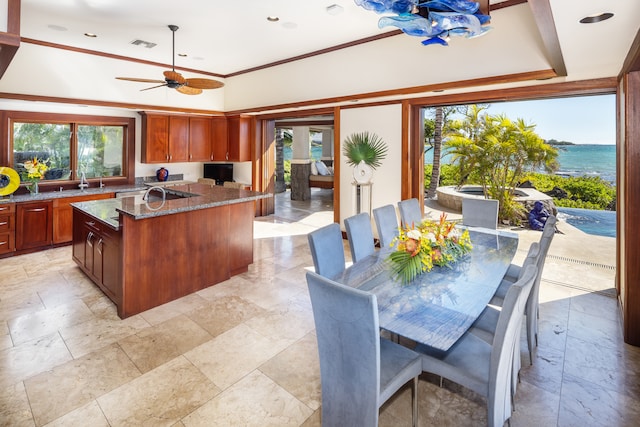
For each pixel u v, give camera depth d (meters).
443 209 6.57
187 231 3.58
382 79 4.84
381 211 3.48
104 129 6.11
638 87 2.62
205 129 7.07
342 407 1.65
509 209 5.62
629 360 2.54
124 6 3.85
